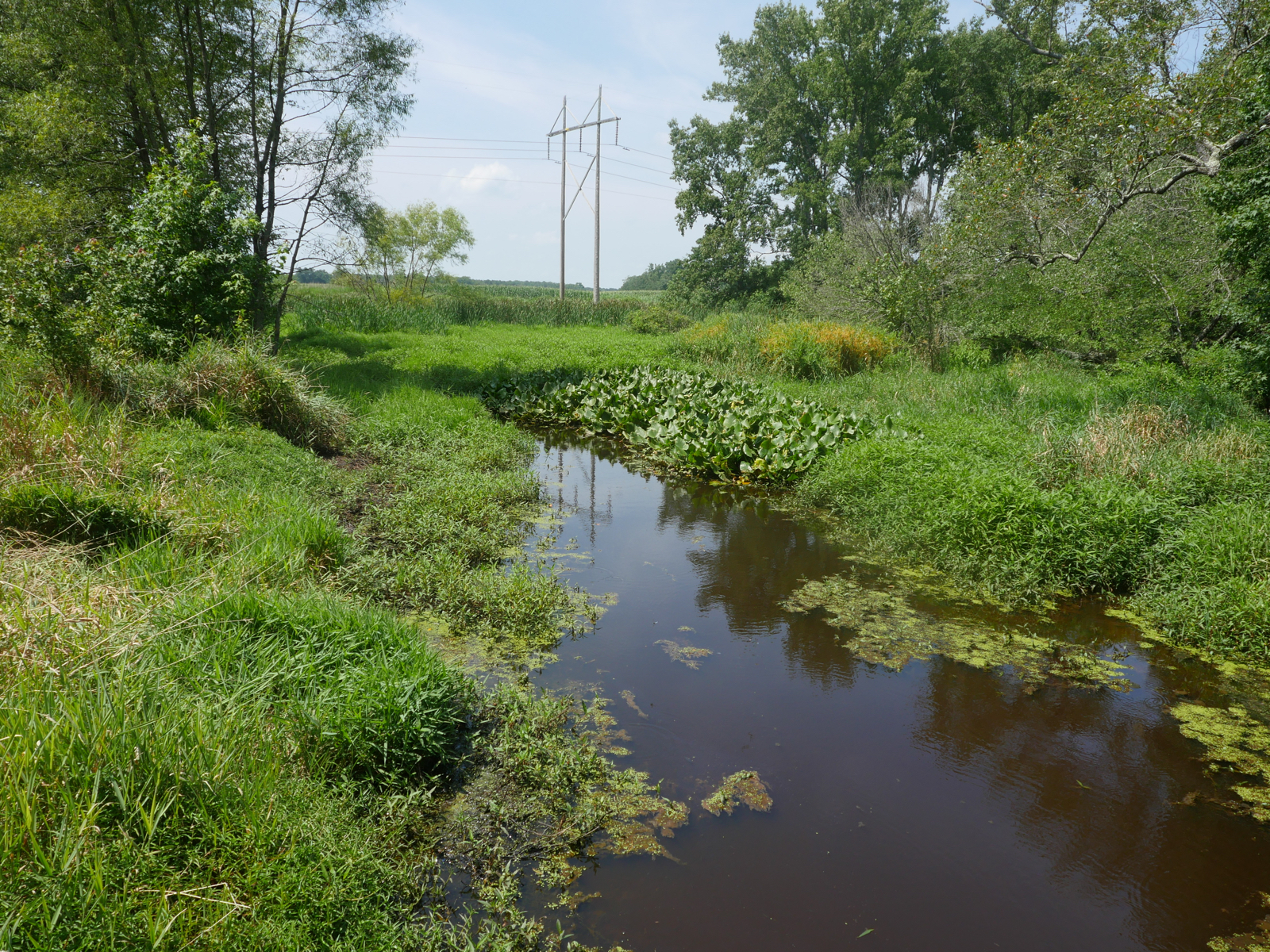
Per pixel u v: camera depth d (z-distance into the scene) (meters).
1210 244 13.69
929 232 22.86
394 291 38.69
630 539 7.73
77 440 5.83
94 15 13.98
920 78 30.38
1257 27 10.98
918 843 3.45
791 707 4.59
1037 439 8.83
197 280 10.32
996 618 5.92
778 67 35.06
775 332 19.22
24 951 2.06
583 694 4.61
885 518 7.68
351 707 3.49
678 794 3.72
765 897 3.07
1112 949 2.88
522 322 35.72
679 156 36.78
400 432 10.36
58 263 9.05
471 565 6.48
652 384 13.98
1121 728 4.45
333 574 5.59
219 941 2.23
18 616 3.38
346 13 16.34
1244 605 5.30
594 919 2.91
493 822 3.38
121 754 2.67
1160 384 12.12
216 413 8.16
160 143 15.35
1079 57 12.10
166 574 4.47
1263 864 3.38
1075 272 15.62
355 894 2.62
